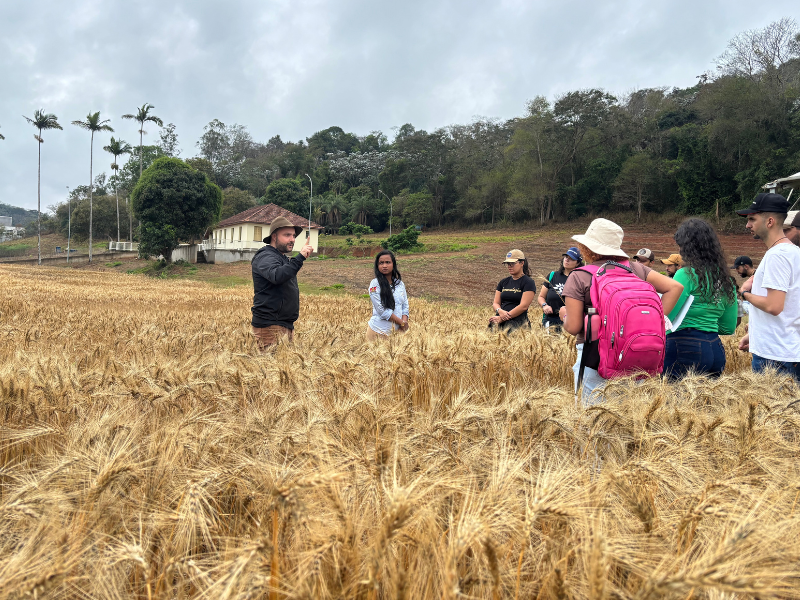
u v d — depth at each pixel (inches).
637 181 2274.9
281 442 87.1
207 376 139.9
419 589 57.4
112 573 59.0
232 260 2097.7
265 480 71.9
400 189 3722.9
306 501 60.5
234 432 94.0
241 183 4156.0
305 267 1724.9
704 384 125.0
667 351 156.8
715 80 2023.9
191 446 85.2
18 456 98.9
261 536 58.6
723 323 165.9
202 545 68.2
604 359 121.3
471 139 3378.4
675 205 2244.1
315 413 98.6
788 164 1685.5
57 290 909.8
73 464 73.0
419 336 196.9
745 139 1850.4
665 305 139.6
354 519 61.2
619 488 65.9
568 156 2635.3
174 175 1924.2
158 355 199.5
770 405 110.2
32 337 251.3
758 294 152.2
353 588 54.3
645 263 249.6
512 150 2883.9
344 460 71.4
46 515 61.4
